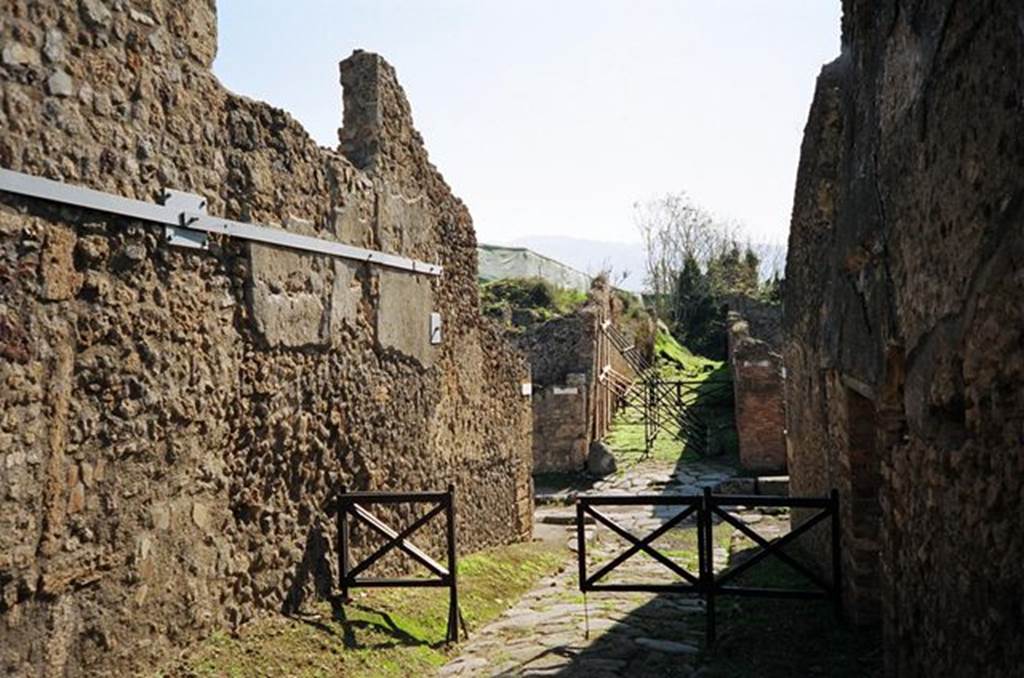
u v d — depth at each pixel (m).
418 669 6.12
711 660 6.16
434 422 9.30
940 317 3.84
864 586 6.29
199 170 5.53
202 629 5.43
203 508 5.50
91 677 4.56
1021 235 2.89
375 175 7.95
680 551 11.77
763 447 18.72
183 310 5.35
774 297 37.41
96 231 4.68
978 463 3.32
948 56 3.63
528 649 6.64
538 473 19.75
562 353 21.97
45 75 4.37
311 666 5.65
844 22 6.08
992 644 3.16
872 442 6.33
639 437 22.25
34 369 4.27
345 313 7.33
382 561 7.88
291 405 6.50
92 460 4.62
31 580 4.21
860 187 5.56
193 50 5.52
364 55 8.12
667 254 45.25
